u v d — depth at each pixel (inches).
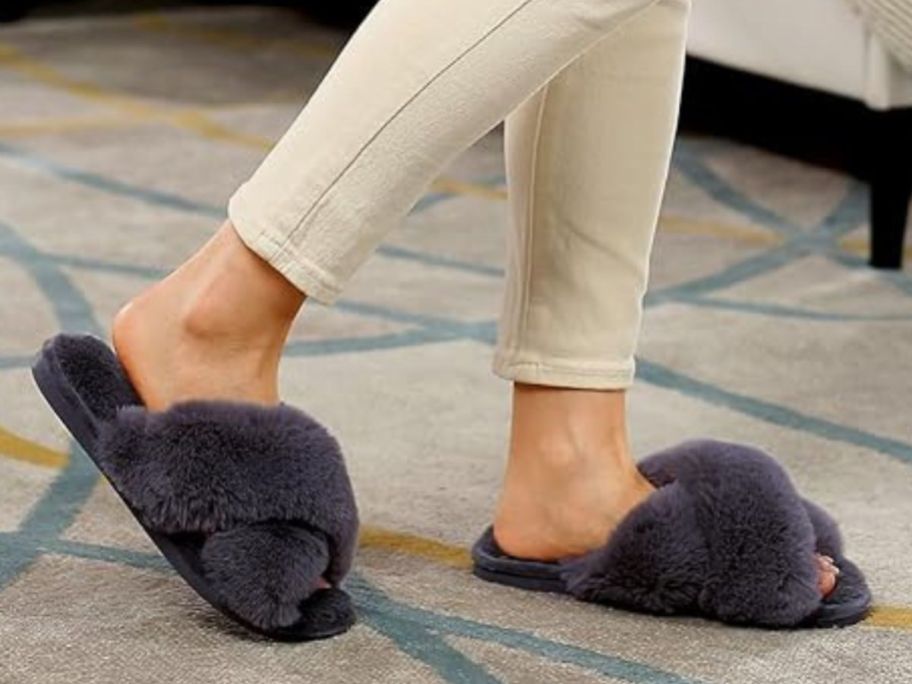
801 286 82.7
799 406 65.3
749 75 114.7
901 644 44.8
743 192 101.0
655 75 44.3
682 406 65.1
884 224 85.1
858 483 57.2
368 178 39.8
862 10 79.0
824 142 112.6
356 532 43.8
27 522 52.0
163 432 41.9
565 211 44.8
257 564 42.2
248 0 165.0
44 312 74.8
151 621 44.9
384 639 44.1
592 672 42.6
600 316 45.7
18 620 44.9
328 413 62.9
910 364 70.8
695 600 45.5
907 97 83.0
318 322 74.9
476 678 42.1
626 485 46.6
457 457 58.6
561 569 47.1
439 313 76.8
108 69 132.3
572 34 38.9
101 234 88.4
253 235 40.8
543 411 46.7
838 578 47.2
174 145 108.5
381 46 39.4
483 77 39.1
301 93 125.3
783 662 43.4
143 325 43.2
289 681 41.6
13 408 62.4
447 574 48.8
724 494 45.3
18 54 137.9
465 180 103.0
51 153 105.3
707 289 81.9
